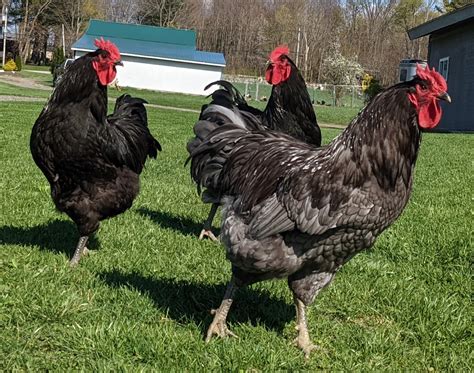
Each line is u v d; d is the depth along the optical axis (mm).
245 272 1199
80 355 1139
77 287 1449
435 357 1229
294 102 1778
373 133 1050
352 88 13430
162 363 1130
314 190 1065
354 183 1049
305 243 1100
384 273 1674
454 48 8188
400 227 2123
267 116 1785
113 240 1854
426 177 3348
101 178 1577
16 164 3021
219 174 1288
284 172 1129
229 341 1219
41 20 23078
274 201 1109
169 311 1364
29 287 1383
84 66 1503
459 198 2707
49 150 1521
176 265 1652
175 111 8516
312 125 1822
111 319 1273
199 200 2506
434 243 1949
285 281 1581
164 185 2750
